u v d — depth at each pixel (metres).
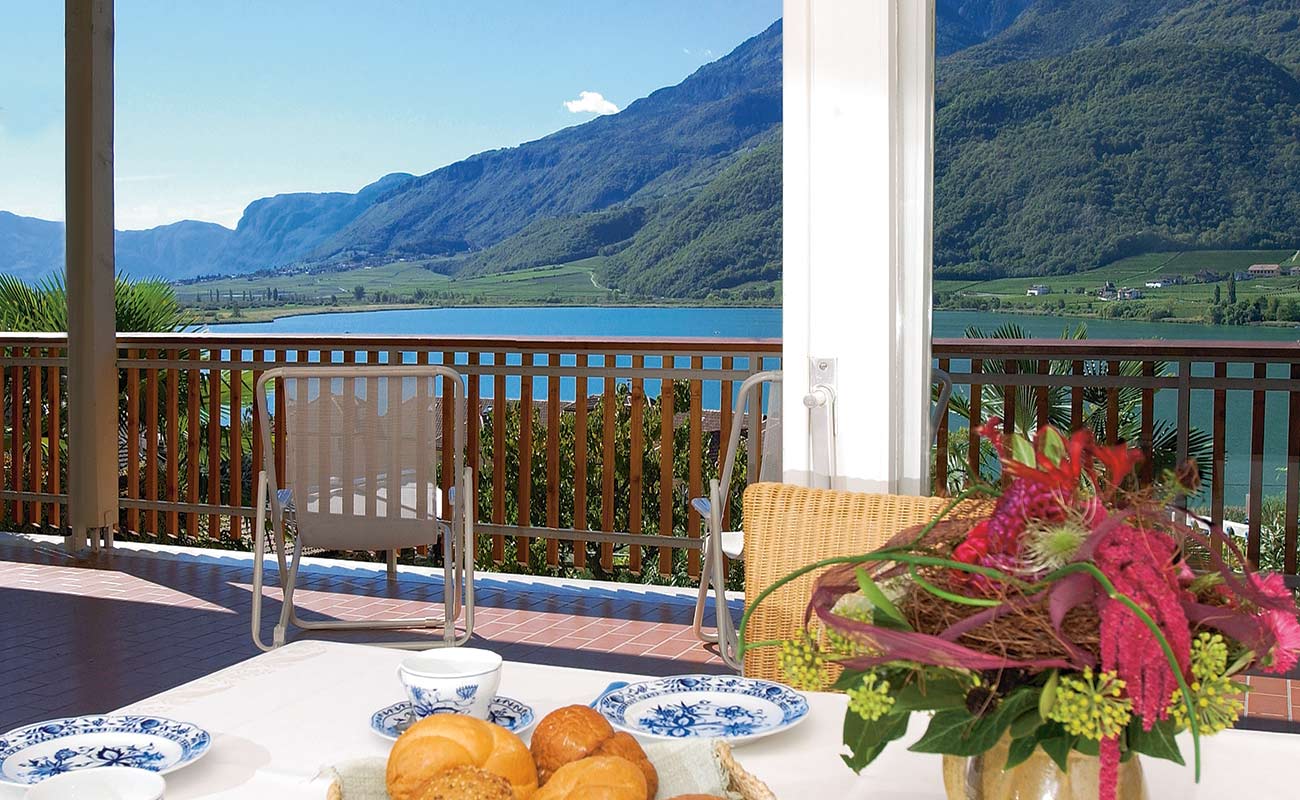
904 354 2.39
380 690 1.33
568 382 6.55
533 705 1.28
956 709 0.82
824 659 0.86
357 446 3.52
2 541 5.67
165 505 5.61
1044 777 0.85
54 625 4.27
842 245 2.38
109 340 5.42
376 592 4.79
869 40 2.33
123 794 0.95
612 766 0.86
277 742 1.17
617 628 4.27
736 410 3.24
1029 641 0.78
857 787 1.06
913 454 2.39
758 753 1.14
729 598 4.62
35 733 1.16
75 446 5.41
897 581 0.86
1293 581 2.28
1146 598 0.77
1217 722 0.80
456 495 3.56
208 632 4.18
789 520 1.83
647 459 5.14
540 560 5.20
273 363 5.40
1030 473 0.83
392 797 0.92
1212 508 2.32
